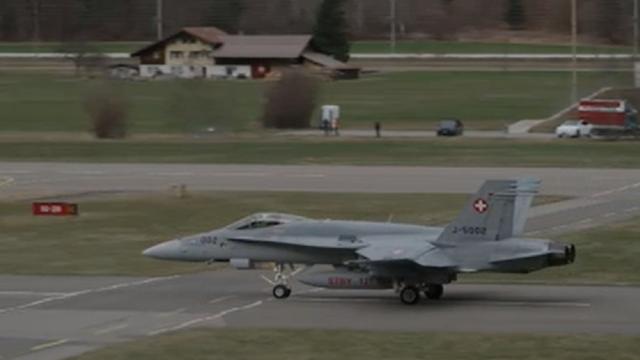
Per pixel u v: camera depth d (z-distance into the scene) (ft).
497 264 586.45
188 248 638.94
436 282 595.47
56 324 552.41
